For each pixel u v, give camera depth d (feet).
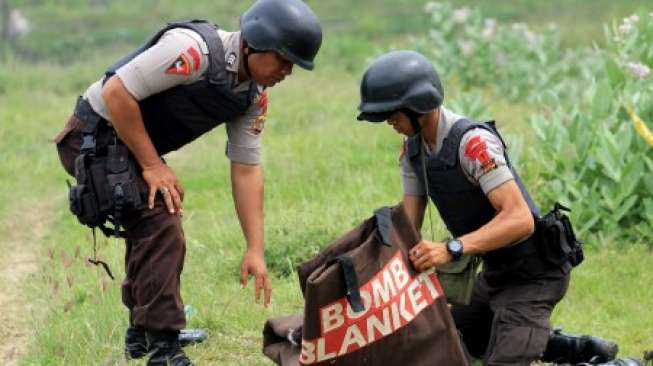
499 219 29.48
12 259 54.70
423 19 154.30
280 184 63.41
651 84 55.21
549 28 98.27
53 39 151.94
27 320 44.32
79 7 172.35
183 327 33.63
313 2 171.73
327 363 27.96
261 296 43.60
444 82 94.48
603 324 40.27
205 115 32.45
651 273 45.14
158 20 163.63
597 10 148.46
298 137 77.05
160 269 33.01
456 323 33.68
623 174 49.52
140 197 32.68
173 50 31.45
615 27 60.49
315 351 27.86
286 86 102.32
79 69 122.62
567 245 31.65
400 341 28.43
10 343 41.78
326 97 94.79
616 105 53.93
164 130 32.65
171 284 33.22
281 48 30.89
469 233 30.78
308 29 31.07
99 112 32.91
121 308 41.42
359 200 57.93
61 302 43.96
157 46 31.65
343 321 27.86
